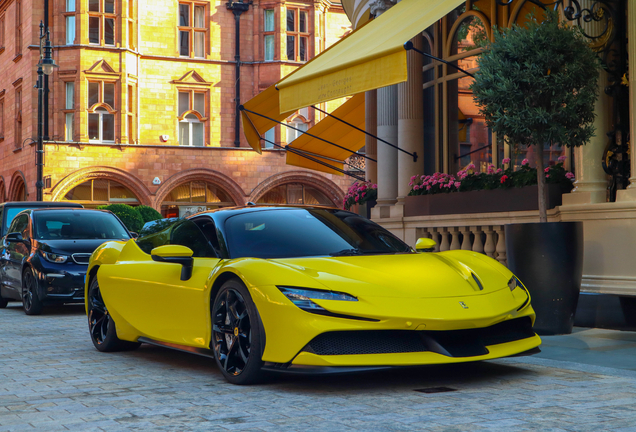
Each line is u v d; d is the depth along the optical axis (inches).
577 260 254.5
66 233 421.7
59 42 1136.8
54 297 390.3
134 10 1163.9
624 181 293.3
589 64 254.7
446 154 441.1
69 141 1124.5
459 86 429.7
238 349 176.2
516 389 165.0
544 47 252.4
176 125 1196.5
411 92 440.1
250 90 1239.5
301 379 181.2
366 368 157.1
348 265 176.1
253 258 181.2
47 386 182.7
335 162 574.6
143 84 1178.0
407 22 301.9
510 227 259.3
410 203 396.8
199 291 189.2
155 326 210.2
